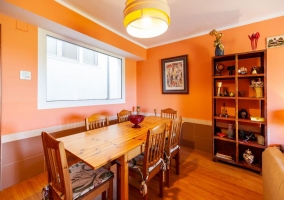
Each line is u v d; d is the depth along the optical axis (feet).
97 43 8.22
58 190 3.44
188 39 9.69
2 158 5.46
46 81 6.72
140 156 5.44
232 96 7.55
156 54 11.33
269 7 6.51
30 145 6.18
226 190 5.65
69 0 5.99
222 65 8.10
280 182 3.06
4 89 5.42
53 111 6.96
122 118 8.29
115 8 6.56
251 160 6.99
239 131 7.59
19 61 5.79
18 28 5.73
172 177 6.52
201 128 9.31
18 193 5.33
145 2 3.67
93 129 6.36
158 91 11.32
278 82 6.96
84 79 9.02
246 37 7.73
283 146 5.35
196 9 6.66
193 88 9.57
